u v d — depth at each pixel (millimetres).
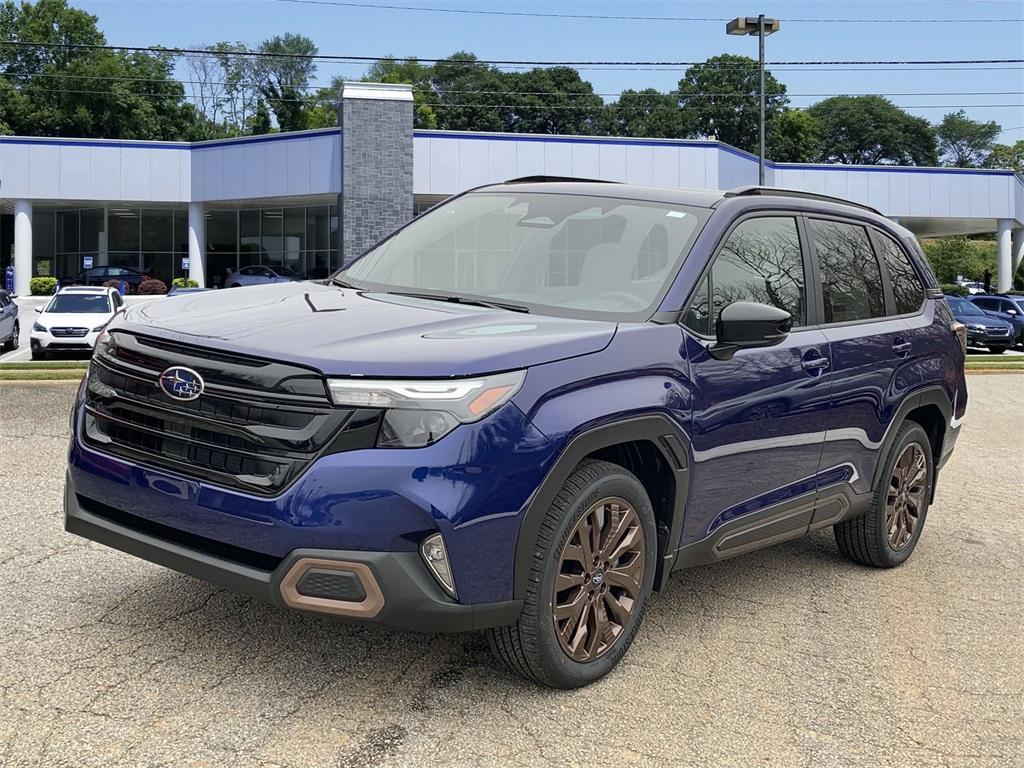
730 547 4121
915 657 4082
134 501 3266
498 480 3041
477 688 3504
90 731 3041
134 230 45438
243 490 3027
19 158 40969
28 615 3992
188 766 2865
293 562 2939
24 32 74062
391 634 3943
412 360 3027
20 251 41969
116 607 4117
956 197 45812
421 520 2949
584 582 3457
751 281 4227
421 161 37625
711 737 3258
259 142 39188
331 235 42375
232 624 3969
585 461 3475
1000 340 25312
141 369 3295
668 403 3582
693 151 38875
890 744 3289
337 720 3203
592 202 4434
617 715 3369
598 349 3418
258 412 3043
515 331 3400
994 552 5887
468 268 4316
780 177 43875
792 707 3527
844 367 4594
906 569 5422
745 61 102000
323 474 2938
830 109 117312
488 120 106812
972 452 9797
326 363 3000
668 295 3822
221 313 3621
